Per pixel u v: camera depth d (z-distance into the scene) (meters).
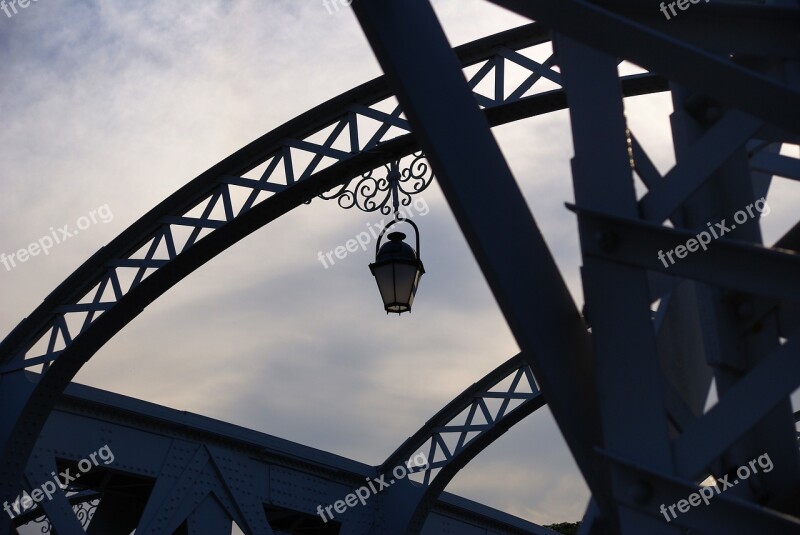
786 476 2.80
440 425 16.00
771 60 2.96
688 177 2.63
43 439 12.62
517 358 15.33
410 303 8.02
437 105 2.80
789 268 2.40
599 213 2.68
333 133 10.29
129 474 13.63
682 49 2.35
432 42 2.91
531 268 2.82
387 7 2.79
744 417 2.43
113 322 10.93
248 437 15.04
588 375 2.81
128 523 15.32
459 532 18.91
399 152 9.90
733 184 2.97
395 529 16.11
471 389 15.59
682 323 3.18
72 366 11.12
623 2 2.74
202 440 14.53
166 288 10.89
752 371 2.45
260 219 10.46
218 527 14.40
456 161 2.76
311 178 10.05
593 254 2.71
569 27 2.48
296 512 15.59
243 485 14.84
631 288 2.65
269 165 10.53
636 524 2.50
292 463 15.64
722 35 2.75
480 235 2.72
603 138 2.80
